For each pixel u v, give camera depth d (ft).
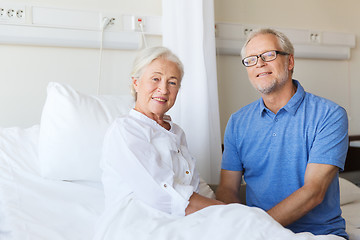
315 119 5.54
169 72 5.01
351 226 6.31
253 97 10.23
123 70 8.57
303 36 10.71
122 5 8.46
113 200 4.78
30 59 7.70
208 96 7.97
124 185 4.75
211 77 8.05
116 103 6.65
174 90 5.10
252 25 10.03
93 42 8.06
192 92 8.11
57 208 5.42
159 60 5.01
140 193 4.60
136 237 4.21
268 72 5.66
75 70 8.09
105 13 8.16
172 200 4.58
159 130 5.10
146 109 5.12
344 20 11.48
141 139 4.73
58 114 6.05
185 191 4.61
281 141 5.67
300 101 5.68
